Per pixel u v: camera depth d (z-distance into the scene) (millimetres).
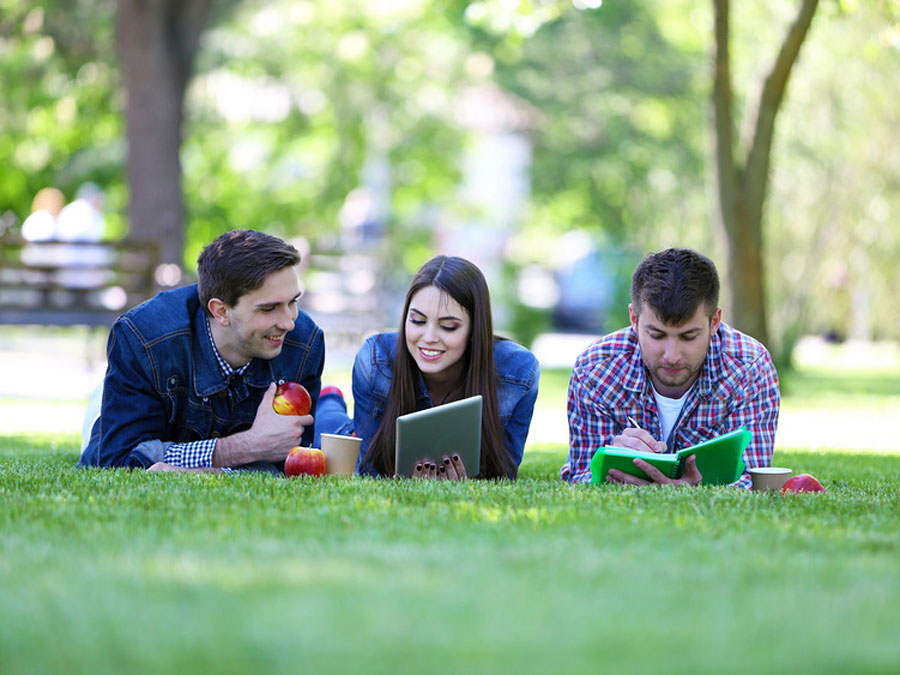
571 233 38375
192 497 4762
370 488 5125
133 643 2547
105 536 3846
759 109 16938
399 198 37781
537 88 30594
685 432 6504
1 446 8773
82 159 31578
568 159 30781
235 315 6082
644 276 6035
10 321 15680
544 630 2672
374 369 6605
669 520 4355
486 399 6305
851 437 11852
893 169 23125
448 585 3109
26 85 26547
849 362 31938
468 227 40656
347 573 3248
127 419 6223
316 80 32969
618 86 29594
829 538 4062
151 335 6207
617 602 2967
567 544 3791
